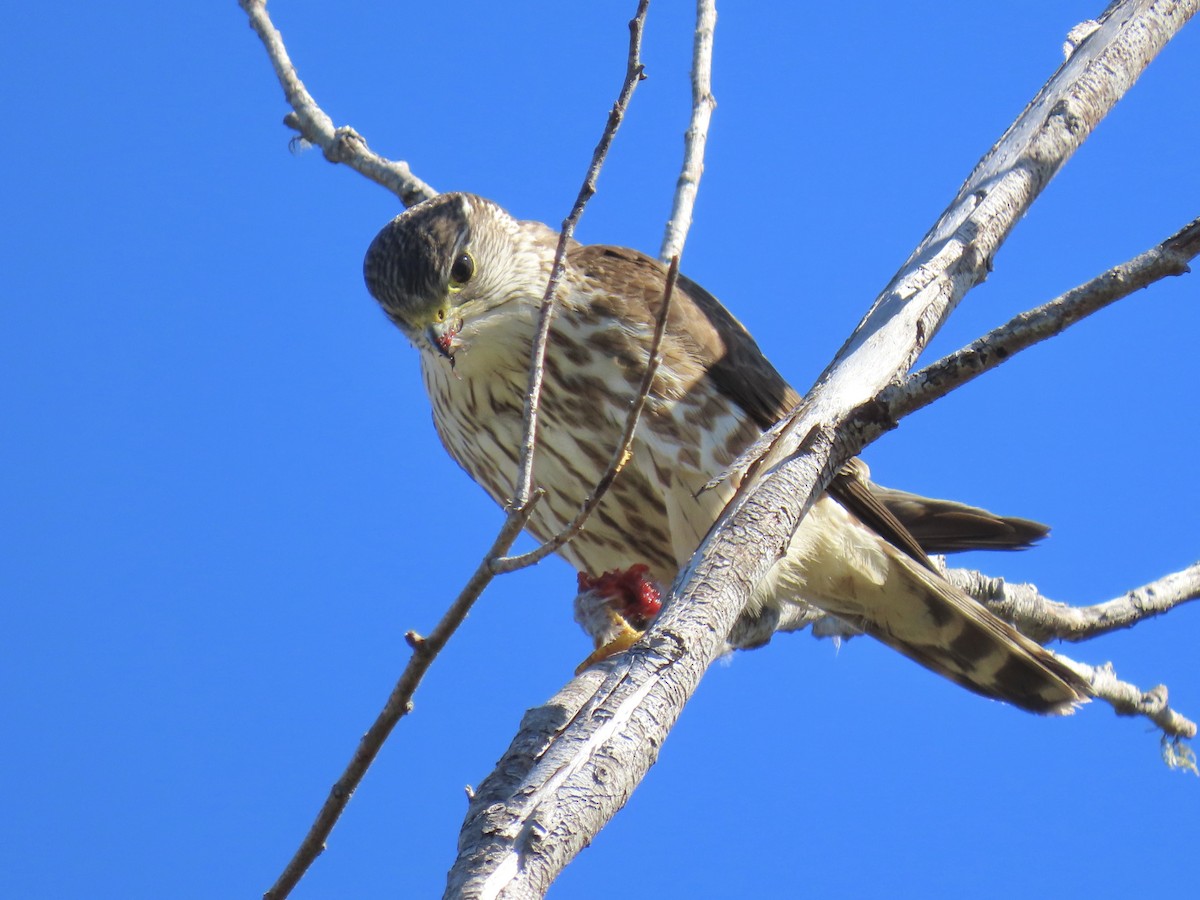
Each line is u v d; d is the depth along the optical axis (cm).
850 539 1031
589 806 500
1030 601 1113
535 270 1102
